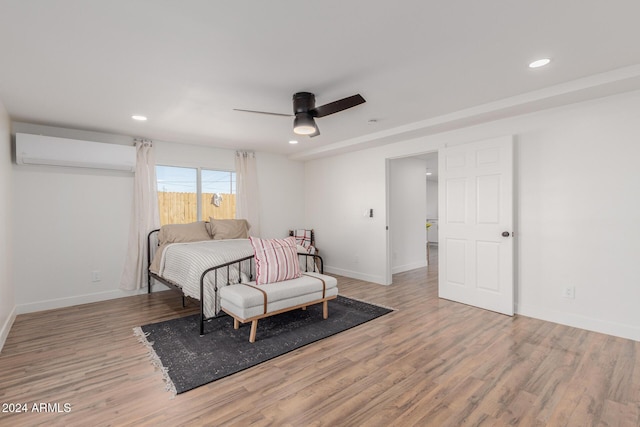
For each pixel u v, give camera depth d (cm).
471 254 374
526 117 332
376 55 219
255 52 213
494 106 314
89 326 318
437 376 219
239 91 280
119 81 256
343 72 244
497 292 351
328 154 556
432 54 218
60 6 161
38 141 355
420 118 369
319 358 248
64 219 389
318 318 337
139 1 158
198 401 193
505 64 233
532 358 243
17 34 187
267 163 582
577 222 303
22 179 362
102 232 416
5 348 267
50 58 218
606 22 180
